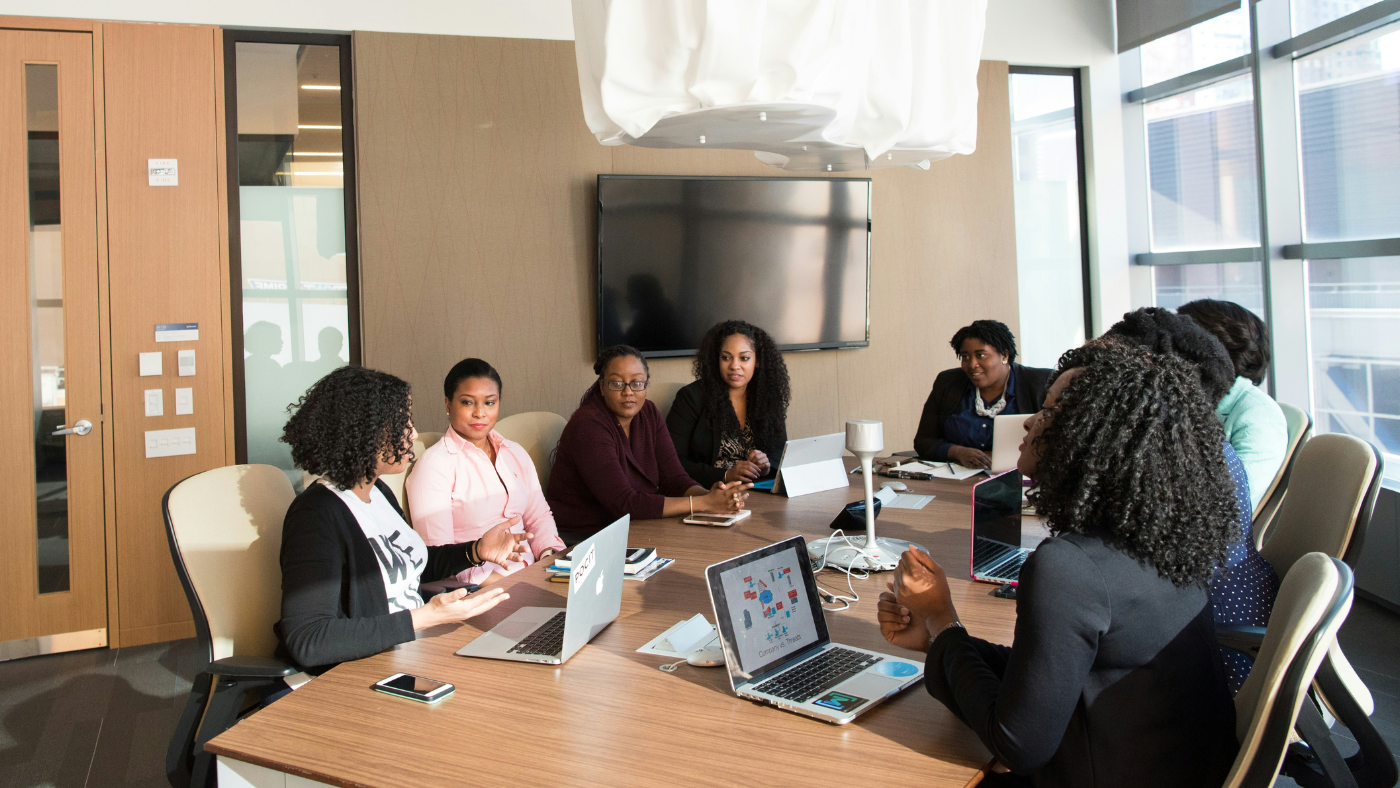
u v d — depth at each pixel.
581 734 1.32
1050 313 5.08
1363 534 1.92
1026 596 1.18
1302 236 4.03
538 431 3.40
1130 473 1.19
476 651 1.65
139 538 3.64
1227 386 2.10
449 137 4.01
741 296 4.45
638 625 1.79
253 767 1.31
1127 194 5.05
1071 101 5.03
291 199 3.89
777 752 1.25
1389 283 3.58
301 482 3.92
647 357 4.31
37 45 3.49
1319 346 4.00
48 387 3.54
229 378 3.74
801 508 2.75
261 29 3.80
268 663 1.72
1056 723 1.13
